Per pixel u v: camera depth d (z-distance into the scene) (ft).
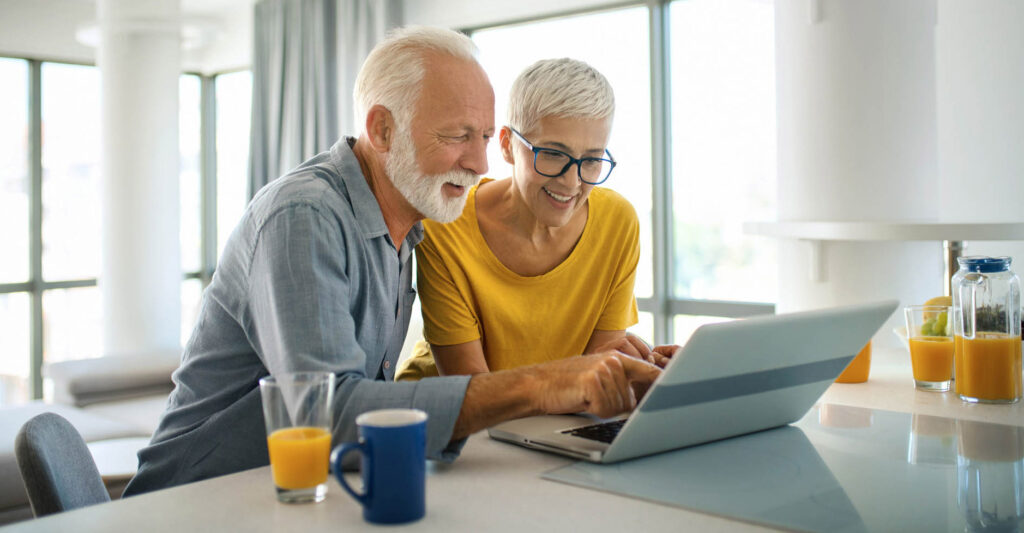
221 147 21.45
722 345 3.15
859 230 6.78
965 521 2.70
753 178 13.05
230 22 20.04
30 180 17.99
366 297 4.20
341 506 2.86
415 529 2.61
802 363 3.70
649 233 14.07
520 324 5.49
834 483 3.13
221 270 4.14
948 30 8.34
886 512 2.79
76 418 11.14
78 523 2.69
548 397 3.40
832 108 8.04
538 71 5.01
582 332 5.71
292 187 3.92
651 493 2.98
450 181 4.29
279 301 3.63
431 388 3.42
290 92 17.78
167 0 13.14
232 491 3.04
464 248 5.35
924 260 7.87
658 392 3.11
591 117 4.96
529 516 2.73
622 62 14.23
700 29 13.43
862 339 3.95
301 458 2.87
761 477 3.21
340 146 4.33
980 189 8.20
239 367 4.24
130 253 15.20
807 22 8.16
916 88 7.77
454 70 4.18
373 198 4.24
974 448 3.68
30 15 17.46
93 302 19.11
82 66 18.69
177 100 15.44
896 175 7.84
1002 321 4.64
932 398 4.83
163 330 15.47
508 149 5.42
